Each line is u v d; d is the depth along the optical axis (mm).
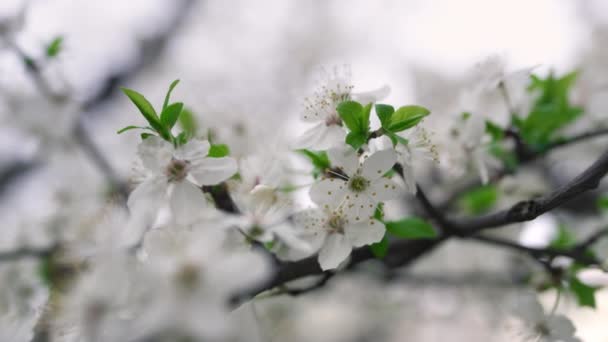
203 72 896
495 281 498
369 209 376
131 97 378
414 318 621
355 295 581
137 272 357
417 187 396
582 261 403
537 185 474
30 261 418
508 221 391
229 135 435
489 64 442
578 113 447
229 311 367
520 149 443
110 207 416
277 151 403
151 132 385
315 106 389
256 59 952
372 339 674
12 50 477
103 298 360
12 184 686
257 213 377
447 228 405
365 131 377
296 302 506
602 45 722
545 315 418
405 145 382
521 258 460
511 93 445
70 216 446
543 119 441
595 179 373
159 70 918
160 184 377
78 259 397
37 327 380
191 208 374
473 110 439
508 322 424
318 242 377
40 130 508
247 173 392
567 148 480
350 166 376
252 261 352
